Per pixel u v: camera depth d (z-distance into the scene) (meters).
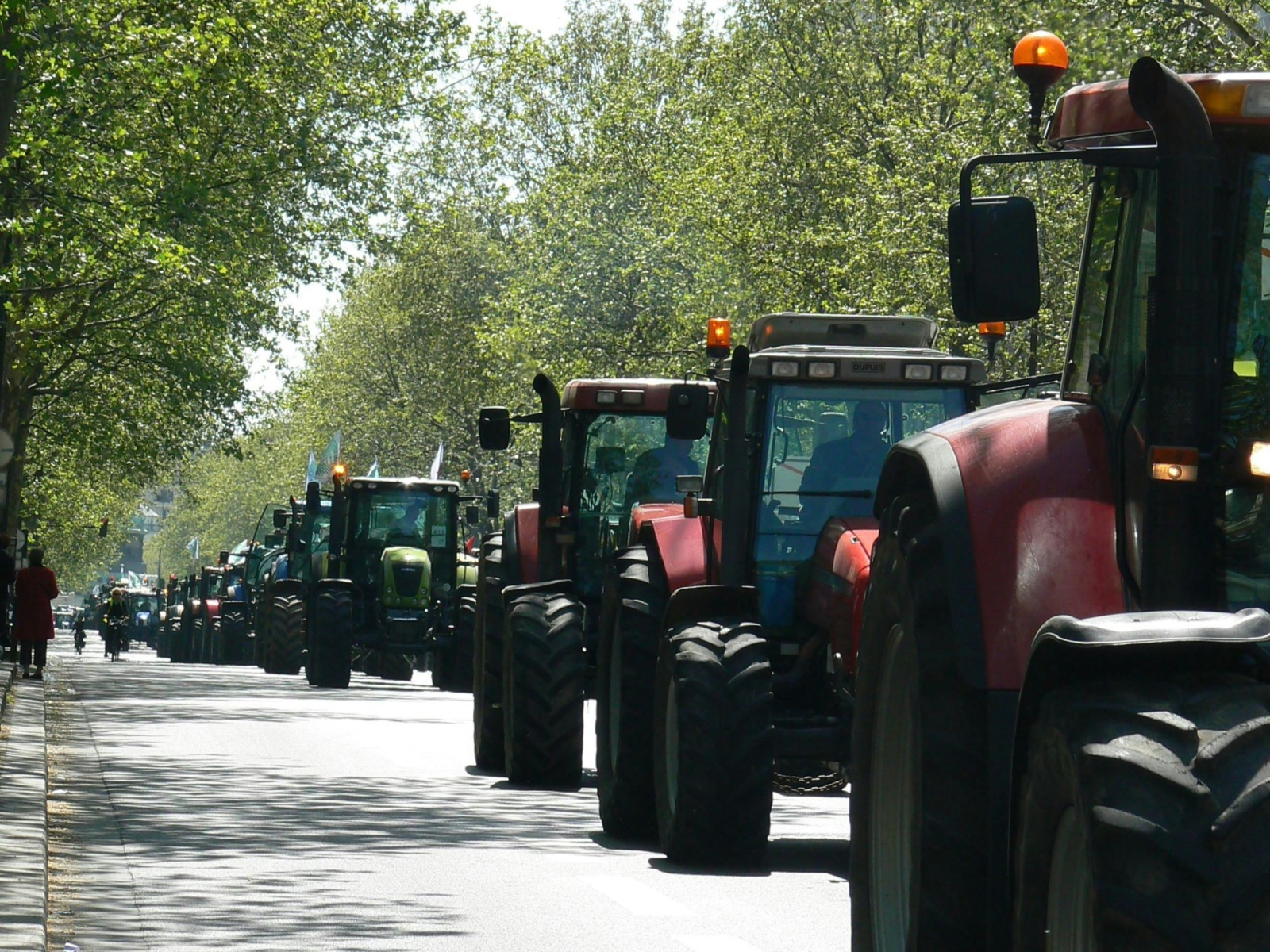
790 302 126.62
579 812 36.66
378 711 69.31
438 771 44.97
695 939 23.08
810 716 30.08
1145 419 14.04
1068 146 15.98
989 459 15.52
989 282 14.70
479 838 32.78
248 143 119.00
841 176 127.25
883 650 16.91
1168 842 10.74
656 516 36.38
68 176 95.44
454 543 103.62
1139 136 15.22
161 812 35.94
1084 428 15.45
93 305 127.44
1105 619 11.97
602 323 158.88
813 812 37.50
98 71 95.81
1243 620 11.59
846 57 134.25
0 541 88.06
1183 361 13.16
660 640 30.58
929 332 35.88
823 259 122.69
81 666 139.00
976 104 103.62
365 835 32.97
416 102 130.75
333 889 27.03
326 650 92.19
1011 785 12.93
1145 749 11.16
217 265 111.25
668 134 169.25
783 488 30.67
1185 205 13.12
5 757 43.94
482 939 23.09
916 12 119.81
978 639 14.90
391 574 99.00
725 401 31.95
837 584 28.92
